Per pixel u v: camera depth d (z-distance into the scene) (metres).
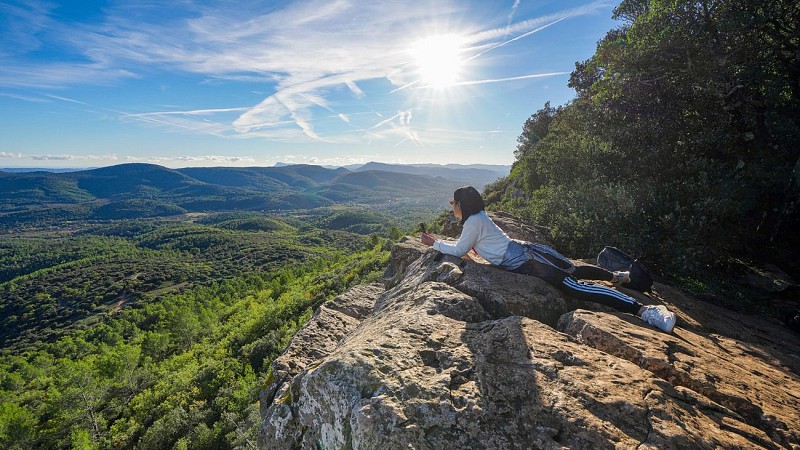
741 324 4.81
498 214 8.93
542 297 3.54
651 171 8.45
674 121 8.94
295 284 77.12
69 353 84.25
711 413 2.13
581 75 23.70
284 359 5.08
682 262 6.62
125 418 39.69
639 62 9.58
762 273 7.20
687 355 2.84
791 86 8.66
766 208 7.70
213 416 31.12
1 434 39.97
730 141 8.57
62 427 41.69
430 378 2.20
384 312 3.86
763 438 1.97
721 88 8.68
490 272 3.92
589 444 1.73
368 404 2.00
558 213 8.66
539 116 40.28
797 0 7.97
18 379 63.62
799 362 3.52
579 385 2.11
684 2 8.80
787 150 8.00
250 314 61.66
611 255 4.57
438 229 32.12
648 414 1.92
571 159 9.99
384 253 50.19
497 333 2.68
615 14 12.32
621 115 9.93
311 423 2.40
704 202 6.87
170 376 43.44
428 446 1.77
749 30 8.30
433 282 3.83
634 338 2.92
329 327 6.06
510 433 1.82
